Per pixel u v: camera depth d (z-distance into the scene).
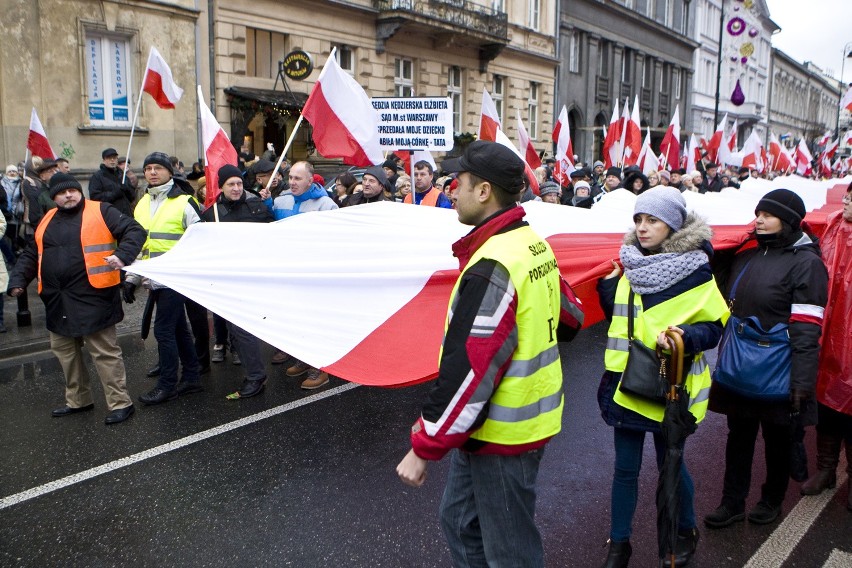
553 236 4.50
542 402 2.44
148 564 3.54
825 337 3.99
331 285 3.66
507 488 2.42
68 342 5.38
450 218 4.32
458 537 2.58
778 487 3.85
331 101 7.05
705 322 3.06
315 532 3.82
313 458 4.75
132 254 5.10
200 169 13.02
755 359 3.55
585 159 35.53
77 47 14.30
